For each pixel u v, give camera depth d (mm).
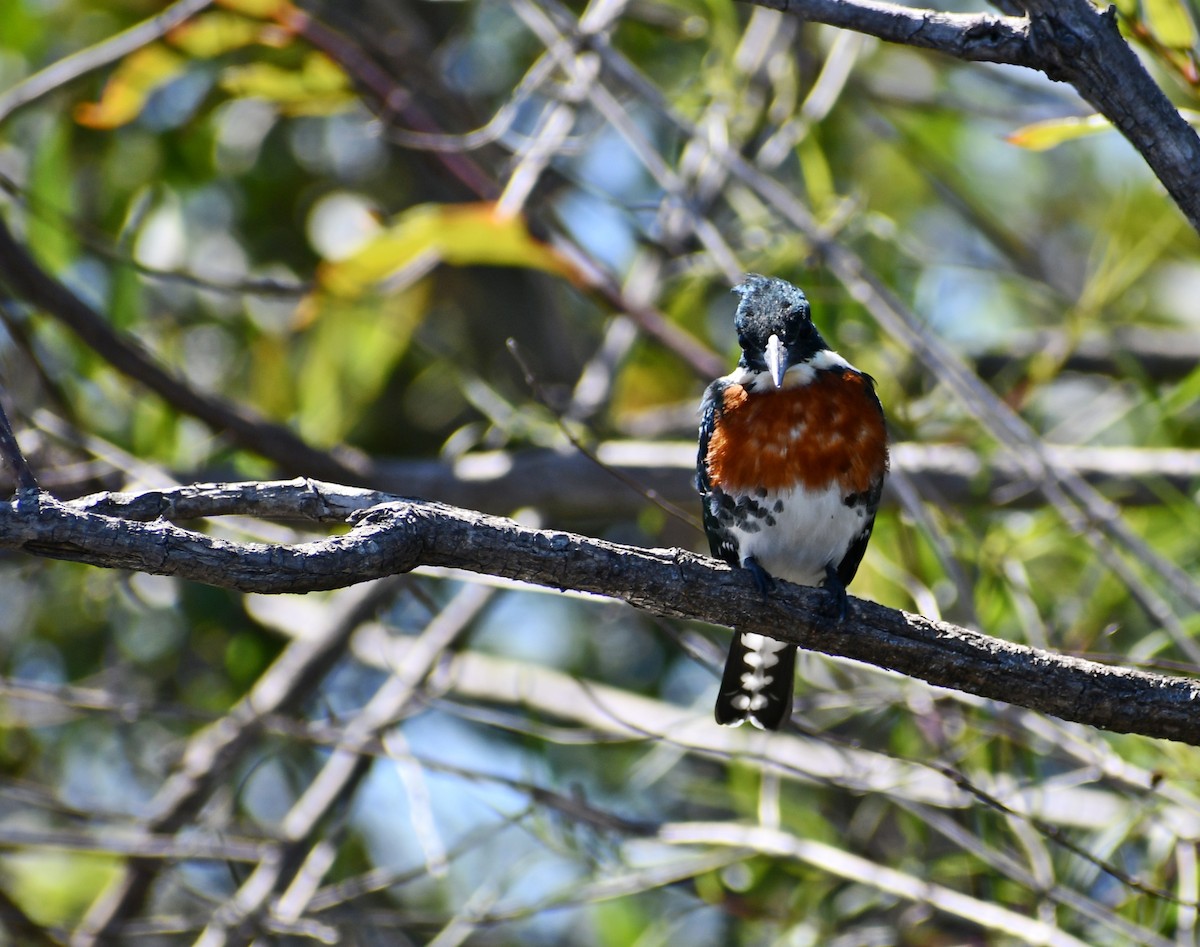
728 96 12039
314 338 12938
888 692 9445
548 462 12078
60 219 11648
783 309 9000
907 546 10047
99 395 12125
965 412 11062
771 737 10766
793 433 8516
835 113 13273
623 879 9523
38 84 11523
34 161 12586
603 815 9539
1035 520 10625
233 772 12547
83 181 13719
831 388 8609
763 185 10219
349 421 12758
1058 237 15398
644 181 14102
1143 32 7441
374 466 12031
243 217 13930
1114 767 8312
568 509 12211
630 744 12016
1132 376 11445
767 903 10523
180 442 12305
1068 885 9430
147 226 12969
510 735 12758
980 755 9438
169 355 12883
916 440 11461
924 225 14586
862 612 6875
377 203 14195
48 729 12961
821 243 10102
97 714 12203
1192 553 10664
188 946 12328
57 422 10625
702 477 9195
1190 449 11867
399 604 13891
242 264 13773
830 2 6316
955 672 6824
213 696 13141
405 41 13164
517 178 11016
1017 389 11586
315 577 5664
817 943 9891
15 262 10703
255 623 13430
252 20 11969
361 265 11117
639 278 12906
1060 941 8250
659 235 12844
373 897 12305
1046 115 13141
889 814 11641
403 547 5883
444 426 14523
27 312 11930
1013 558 10016
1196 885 8750
